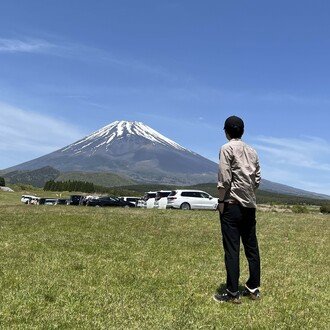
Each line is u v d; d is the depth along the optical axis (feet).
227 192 25.41
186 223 69.92
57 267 32.63
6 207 120.16
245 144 26.35
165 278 30.48
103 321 20.75
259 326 20.97
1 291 25.16
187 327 20.16
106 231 56.24
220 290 27.94
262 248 46.70
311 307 24.76
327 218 93.56
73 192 538.06
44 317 20.93
